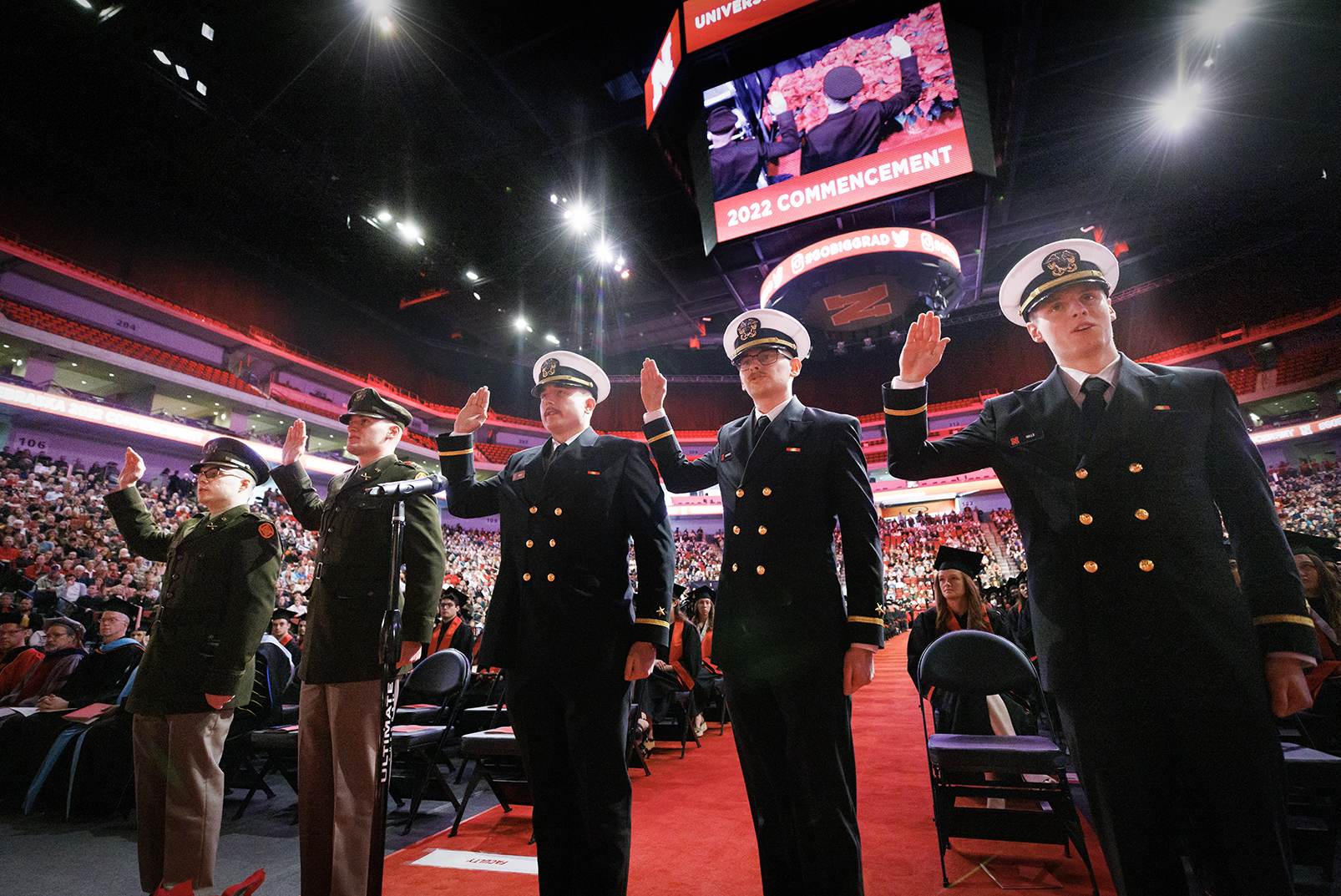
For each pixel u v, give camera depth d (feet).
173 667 8.57
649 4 48.85
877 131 39.32
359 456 9.34
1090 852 9.87
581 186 69.92
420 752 12.43
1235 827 3.83
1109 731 4.18
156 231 81.87
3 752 14.97
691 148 44.65
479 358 125.80
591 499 7.65
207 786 8.54
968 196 52.80
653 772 16.16
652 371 8.54
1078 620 4.46
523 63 53.52
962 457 5.46
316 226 81.20
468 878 9.30
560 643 6.96
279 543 9.40
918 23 38.50
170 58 52.95
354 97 58.23
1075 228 82.64
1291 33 50.11
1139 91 58.13
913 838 10.64
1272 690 3.97
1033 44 48.21
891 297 61.62
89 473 61.98
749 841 10.58
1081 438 4.91
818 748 5.81
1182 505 4.37
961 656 10.11
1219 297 101.76
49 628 18.65
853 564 6.33
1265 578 4.10
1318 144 64.03
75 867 10.67
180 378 77.77
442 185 71.10
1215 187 75.00
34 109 59.88
